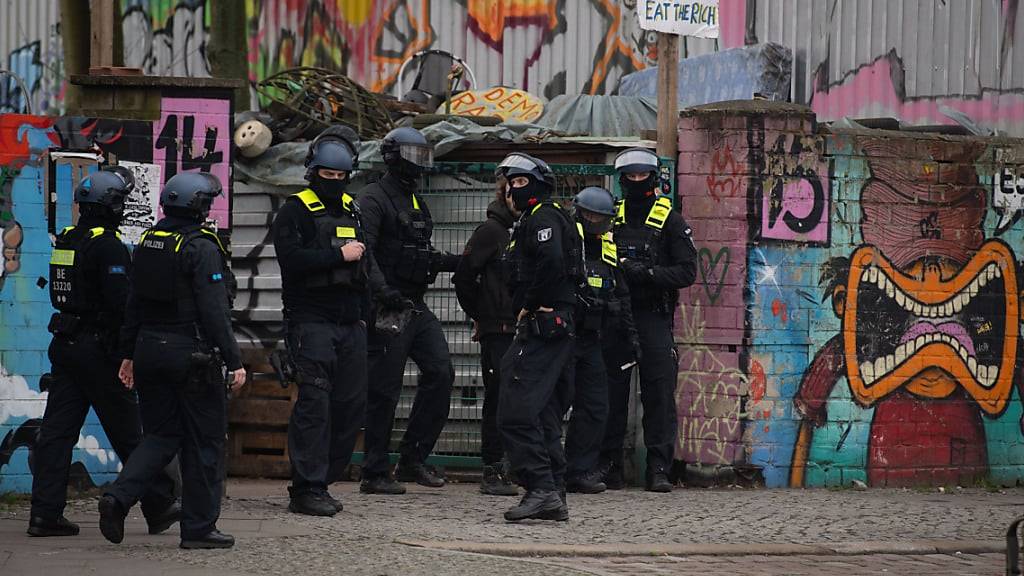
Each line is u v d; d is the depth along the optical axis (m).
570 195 38.12
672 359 35.94
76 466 33.59
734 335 37.41
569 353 29.80
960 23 55.00
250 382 38.50
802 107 37.97
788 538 29.09
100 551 25.58
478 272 34.69
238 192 39.69
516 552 26.09
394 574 23.34
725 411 37.38
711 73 49.41
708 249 37.56
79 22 66.31
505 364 29.75
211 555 25.03
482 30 60.94
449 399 35.22
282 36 63.00
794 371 37.84
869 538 29.39
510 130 39.41
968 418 39.66
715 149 37.50
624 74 59.38
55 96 67.25
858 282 38.47
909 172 38.94
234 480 38.22
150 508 27.94
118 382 27.86
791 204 37.78
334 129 30.19
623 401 36.06
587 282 32.06
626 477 37.41
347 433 30.97
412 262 33.19
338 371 30.67
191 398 25.44
